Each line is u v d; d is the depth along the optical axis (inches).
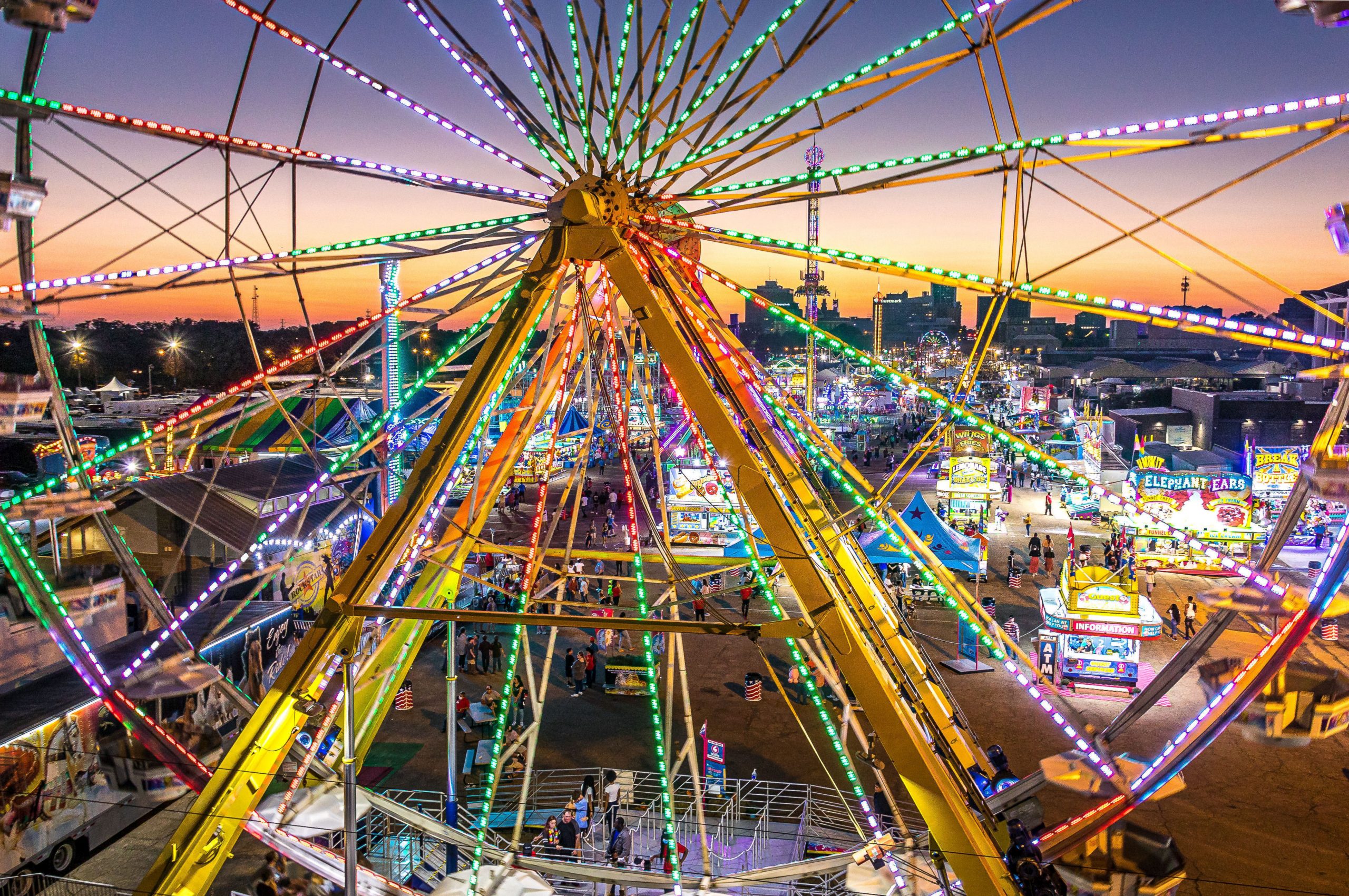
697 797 498.6
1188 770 829.2
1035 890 368.5
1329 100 307.9
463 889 488.4
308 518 1122.0
